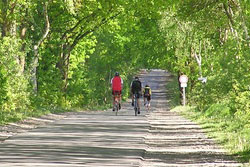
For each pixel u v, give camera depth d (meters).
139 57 198.62
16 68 108.25
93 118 105.25
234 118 85.62
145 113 133.25
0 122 83.56
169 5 146.25
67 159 47.62
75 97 167.25
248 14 103.94
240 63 92.62
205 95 120.69
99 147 57.25
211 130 79.06
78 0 134.88
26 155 49.94
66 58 165.25
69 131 75.38
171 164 46.28
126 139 66.06
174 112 143.38
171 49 182.38
